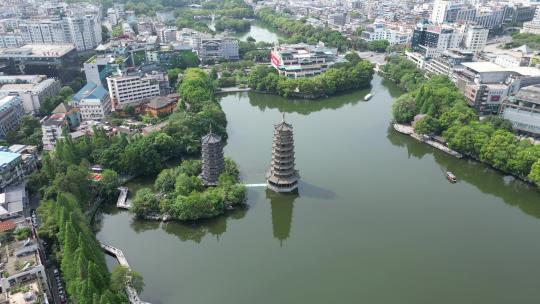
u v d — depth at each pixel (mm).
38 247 162625
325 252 189000
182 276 174875
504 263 181625
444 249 190250
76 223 160625
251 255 188625
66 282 151875
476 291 166000
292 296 164250
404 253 187625
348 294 165125
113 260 186375
